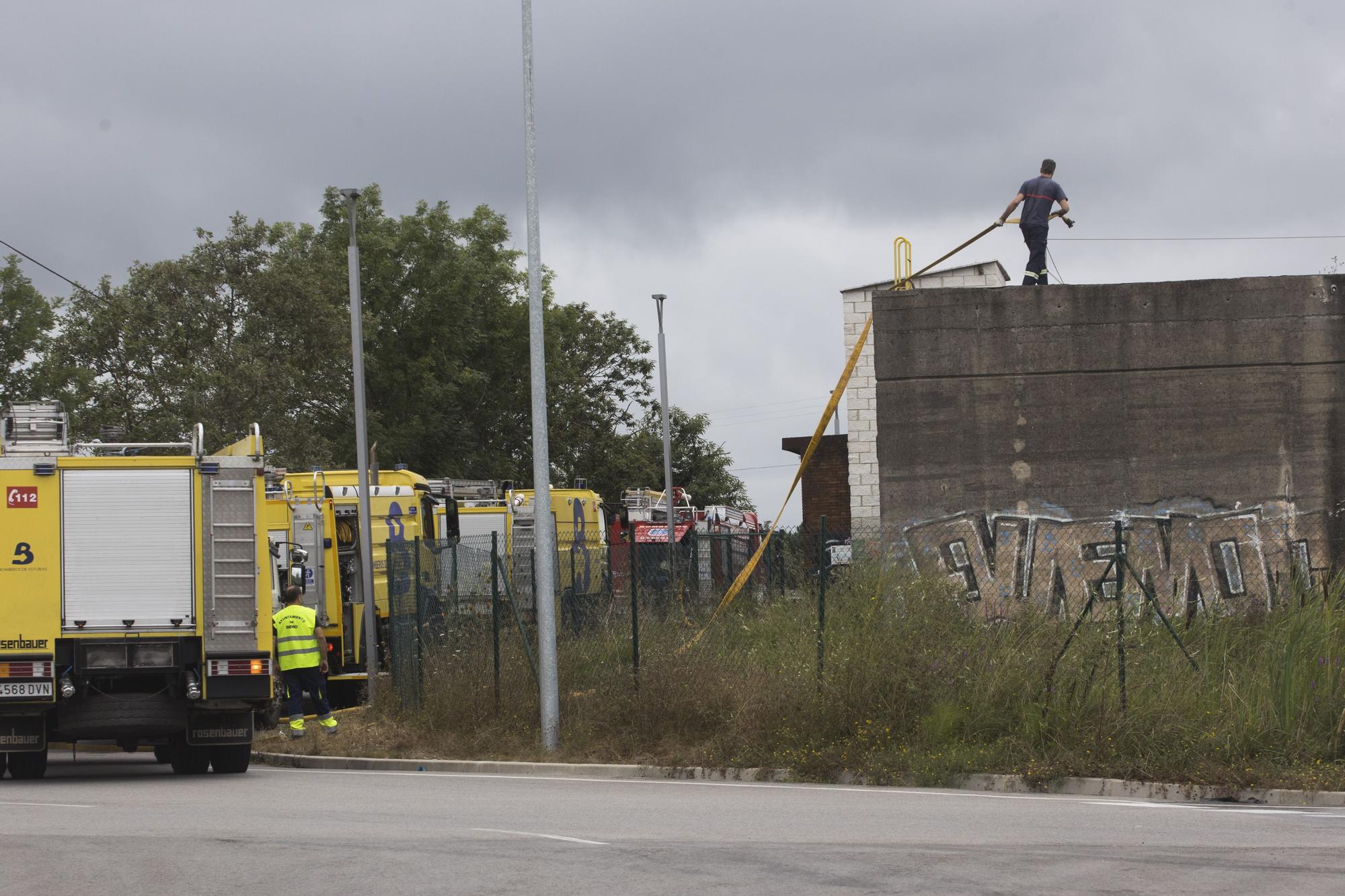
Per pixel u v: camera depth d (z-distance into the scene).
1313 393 67.12
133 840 30.83
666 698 51.72
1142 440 67.50
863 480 82.06
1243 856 27.97
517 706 55.38
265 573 49.22
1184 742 43.03
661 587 61.44
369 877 25.91
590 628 58.62
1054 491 67.50
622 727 52.50
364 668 79.25
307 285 124.12
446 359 182.12
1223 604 58.59
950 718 46.16
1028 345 68.12
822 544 50.56
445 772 51.28
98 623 47.56
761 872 26.08
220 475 49.03
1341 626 50.03
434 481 98.62
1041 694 46.16
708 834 31.50
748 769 47.25
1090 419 67.75
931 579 54.06
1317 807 38.41
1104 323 67.88
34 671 46.78
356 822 34.03
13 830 32.72
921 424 68.25
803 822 33.94
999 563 67.25
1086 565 66.94
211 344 119.00
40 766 49.72
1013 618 51.56
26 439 49.25
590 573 72.12
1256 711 43.59
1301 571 61.75
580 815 35.53
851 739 47.00
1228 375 67.44
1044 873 25.88
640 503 144.50
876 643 49.25
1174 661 48.16
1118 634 45.81
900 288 74.94
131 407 116.44
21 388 162.50
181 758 51.66
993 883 24.84
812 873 25.92
